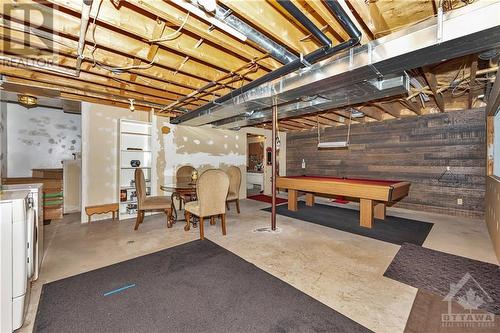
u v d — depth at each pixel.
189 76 3.31
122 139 4.91
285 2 1.54
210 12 1.70
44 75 3.14
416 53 1.89
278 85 3.02
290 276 2.37
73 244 3.25
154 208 3.97
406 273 2.42
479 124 4.58
